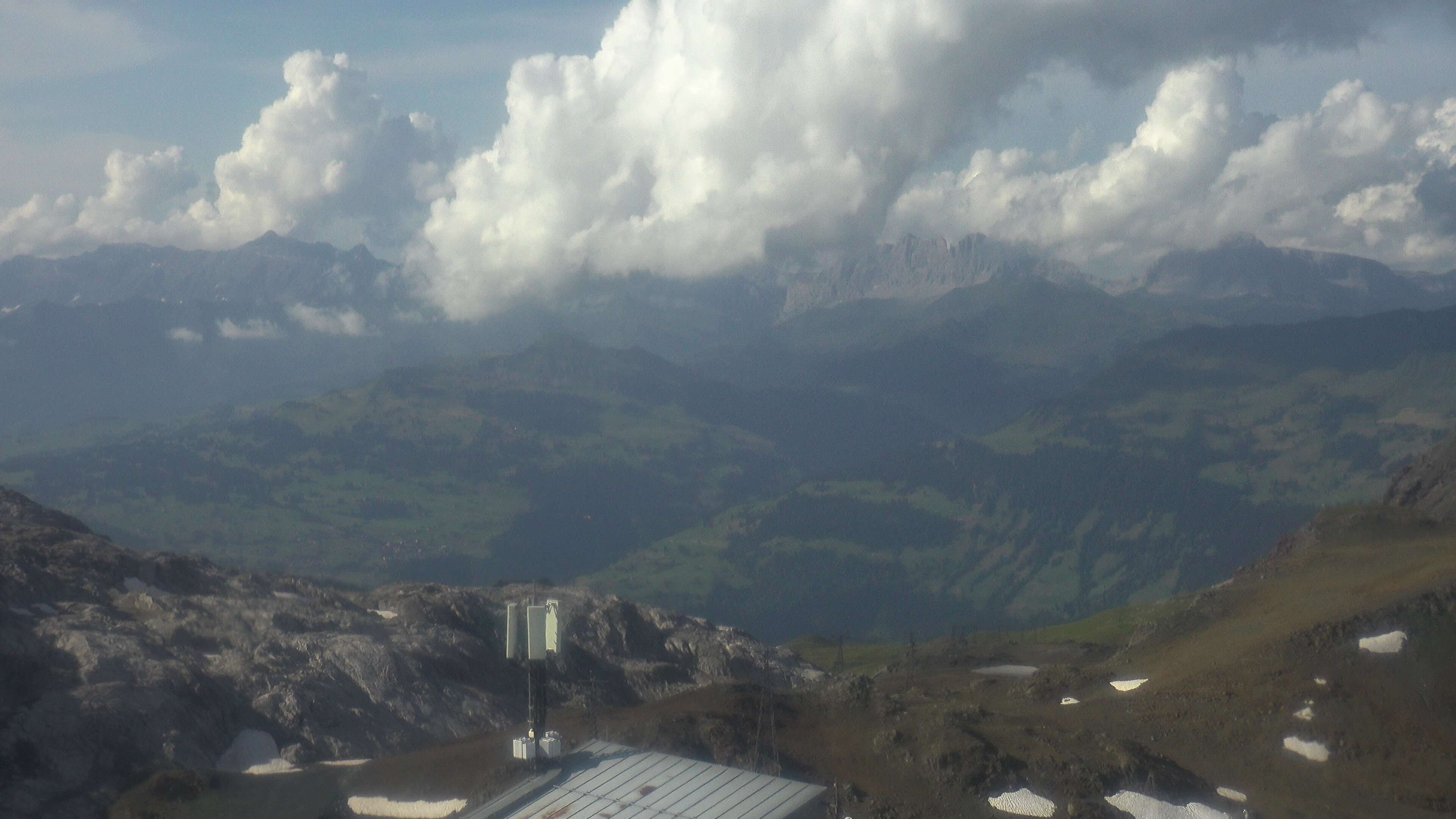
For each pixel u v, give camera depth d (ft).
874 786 285.02
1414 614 343.26
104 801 311.47
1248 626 401.29
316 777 336.49
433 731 422.41
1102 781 276.62
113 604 448.65
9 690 347.15
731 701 328.08
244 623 456.04
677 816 202.90
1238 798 285.02
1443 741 299.99
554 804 216.13
